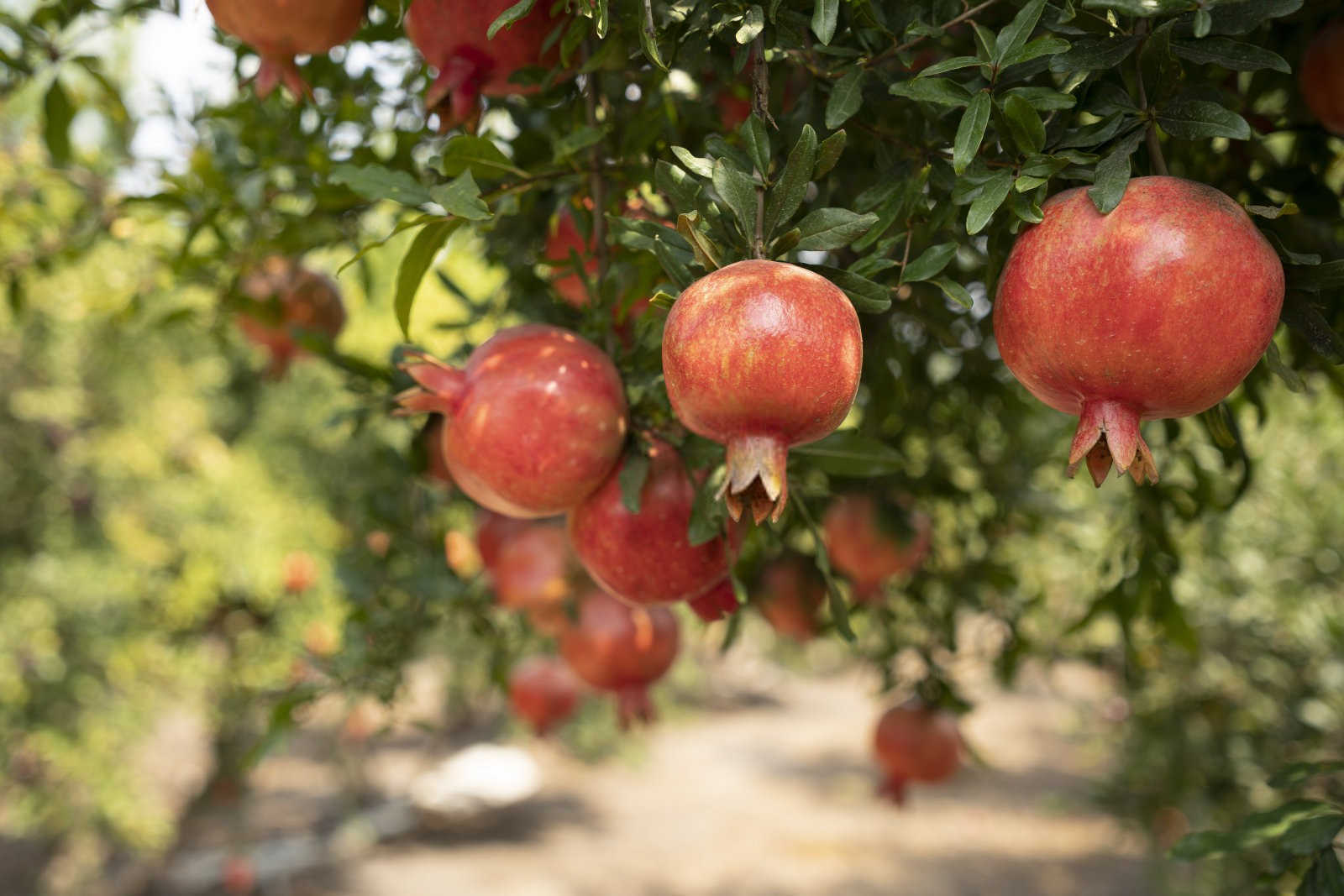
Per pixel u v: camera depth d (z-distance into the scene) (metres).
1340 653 3.85
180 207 2.57
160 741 10.40
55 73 2.40
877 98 1.42
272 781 12.79
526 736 11.26
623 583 1.50
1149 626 3.25
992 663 3.23
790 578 2.62
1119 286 1.04
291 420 6.95
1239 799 4.22
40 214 2.97
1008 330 1.14
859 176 1.86
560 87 1.94
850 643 1.56
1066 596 4.36
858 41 1.40
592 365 1.44
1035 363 1.12
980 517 3.09
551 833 11.84
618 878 10.69
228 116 2.49
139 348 7.31
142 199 2.54
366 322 4.93
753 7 1.24
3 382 7.34
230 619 6.57
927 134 1.46
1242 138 1.12
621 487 1.43
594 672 2.38
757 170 1.20
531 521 2.35
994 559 3.27
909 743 2.88
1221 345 1.04
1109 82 1.22
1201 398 1.09
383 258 3.64
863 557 2.56
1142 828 4.80
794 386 1.06
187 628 6.52
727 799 13.07
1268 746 4.17
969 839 11.41
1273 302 1.07
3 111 3.56
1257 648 4.20
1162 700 4.39
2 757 6.88
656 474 1.48
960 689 3.06
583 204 1.83
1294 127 1.73
